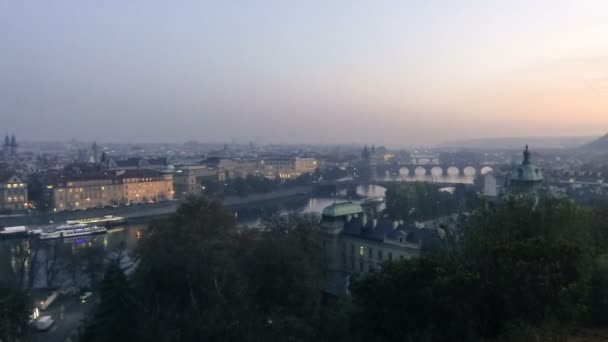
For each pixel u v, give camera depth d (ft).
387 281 178.40
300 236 459.32
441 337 160.76
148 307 297.12
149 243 360.07
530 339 142.92
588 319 166.61
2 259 576.61
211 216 388.16
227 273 321.73
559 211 191.31
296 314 321.11
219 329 250.37
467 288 162.71
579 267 161.68
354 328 188.55
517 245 165.68
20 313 327.06
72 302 496.64
